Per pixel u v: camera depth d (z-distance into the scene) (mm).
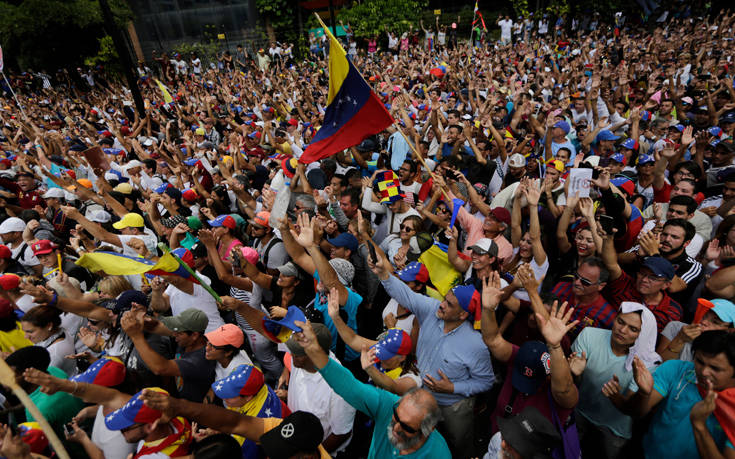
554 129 8383
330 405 3504
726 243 4539
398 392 3480
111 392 3264
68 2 27734
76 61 29500
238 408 3338
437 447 2811
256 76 26578
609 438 3566
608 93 11914
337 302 3805
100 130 16859
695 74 14922
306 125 11828
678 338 3582
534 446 2514
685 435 2916
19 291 4980
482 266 4363
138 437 2787
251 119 15250
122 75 30016
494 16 35594
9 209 8203
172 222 6547
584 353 3256
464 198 6848
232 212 8680
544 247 6055
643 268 3908
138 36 34812
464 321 3783
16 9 26750
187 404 2830
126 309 4262
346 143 6039
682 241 4441
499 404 3611
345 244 5285
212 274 5914
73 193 8312
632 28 29875
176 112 17781
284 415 3588
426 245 5125
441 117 10281
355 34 33000
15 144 13430
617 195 5406
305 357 3475
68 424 3457
